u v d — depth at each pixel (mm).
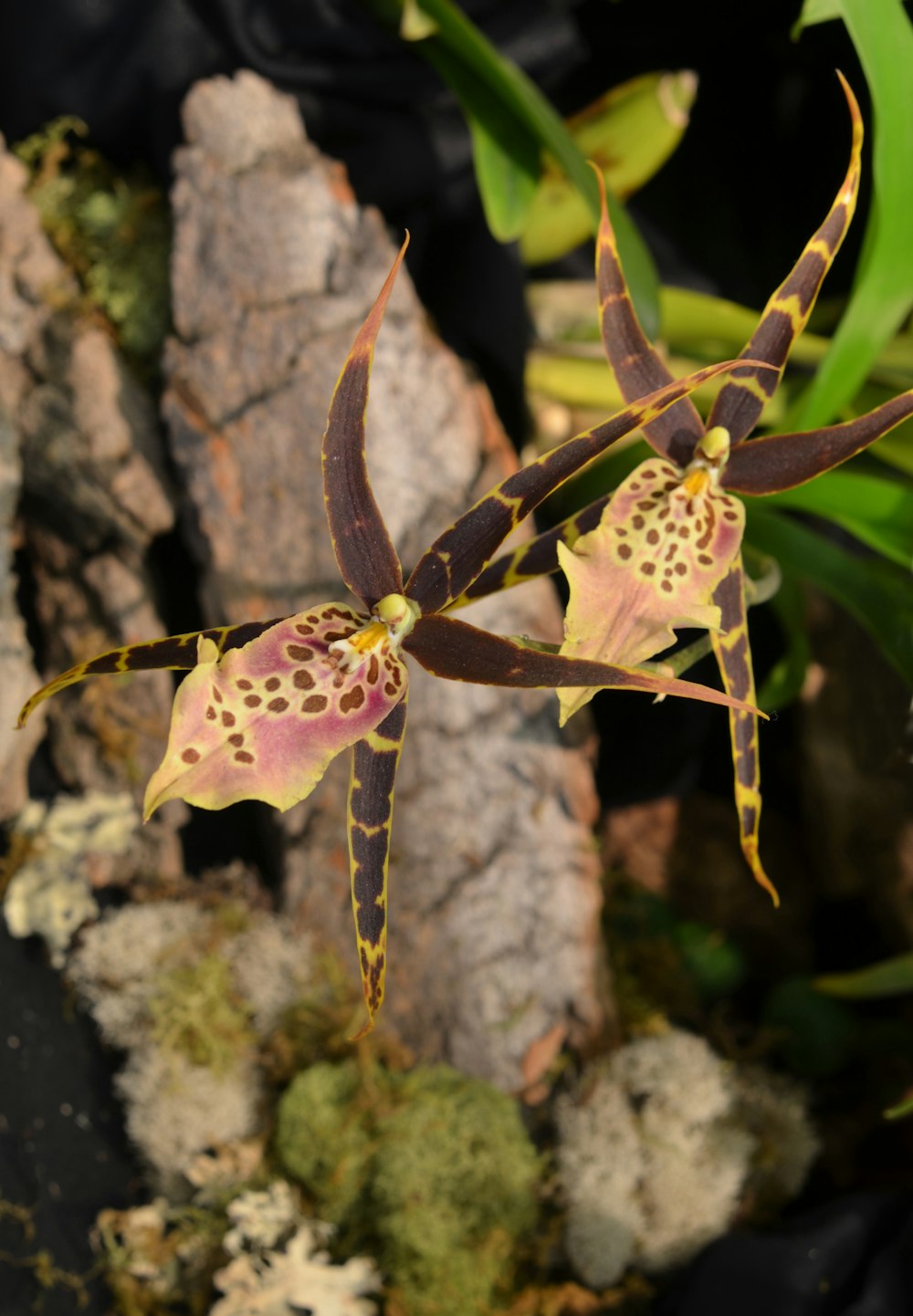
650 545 553
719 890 1278
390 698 525
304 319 994
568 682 515
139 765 1023
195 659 528
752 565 943
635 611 545
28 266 1007
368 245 1018
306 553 993
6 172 1012
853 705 1161
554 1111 986
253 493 994
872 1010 1208
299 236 993
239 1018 969
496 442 1050
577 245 1164
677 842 1285
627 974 1119
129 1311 892
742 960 1222
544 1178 962
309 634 526
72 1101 947
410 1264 883
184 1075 940
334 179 1015
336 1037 961
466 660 526
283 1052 958
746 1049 1107
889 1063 1159
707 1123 989
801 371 1194
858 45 737
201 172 995
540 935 1001
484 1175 909
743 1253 914
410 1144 905
